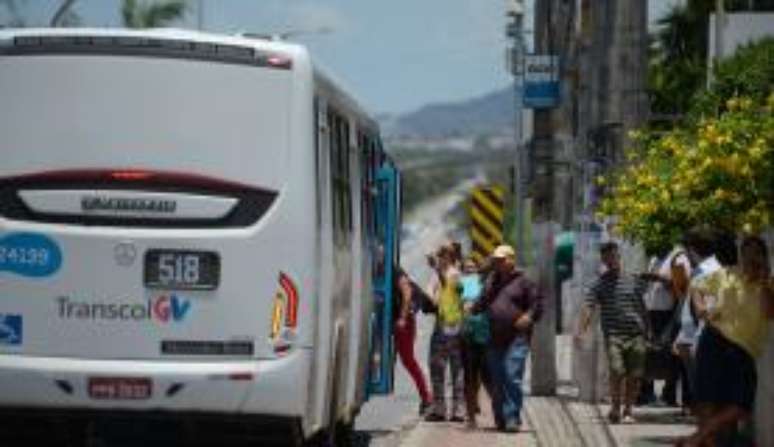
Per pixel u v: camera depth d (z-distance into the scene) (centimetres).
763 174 2686
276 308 2339
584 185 4188
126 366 2331
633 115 3959
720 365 2528
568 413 3766
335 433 2853
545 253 4269
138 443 2544
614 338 3472
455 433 3425
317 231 2388
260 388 2327
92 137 2356
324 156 2477
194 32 2381
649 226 3120
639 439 3209
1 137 2367
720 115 3102
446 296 3666
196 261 2341
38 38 2372
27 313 2345
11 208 2356
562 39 5497
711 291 2536
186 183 2348
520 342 3434
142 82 2361
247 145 2358
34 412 2353
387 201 3503
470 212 5319
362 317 3088
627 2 3969
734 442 2644
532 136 5525
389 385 3512
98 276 2342
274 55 2364
